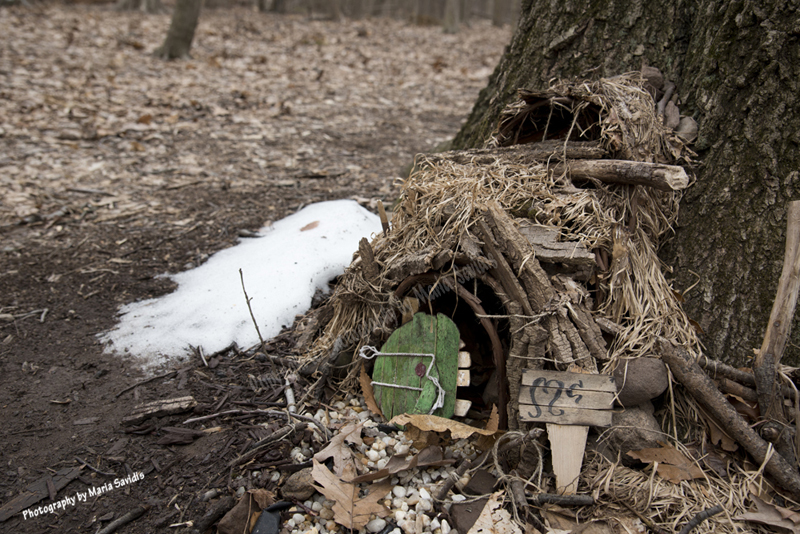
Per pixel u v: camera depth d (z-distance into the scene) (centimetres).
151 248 396
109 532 198
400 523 198
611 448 213
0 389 266
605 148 239
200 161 562
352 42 1305
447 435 232
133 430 242
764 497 198
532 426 212
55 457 230
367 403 246
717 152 246
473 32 1748
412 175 267
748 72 236
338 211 405
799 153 223
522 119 281
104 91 756
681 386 224
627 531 190
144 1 1603
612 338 222
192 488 215
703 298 242
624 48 294
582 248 214
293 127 678
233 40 1215
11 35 1054
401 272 239
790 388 212
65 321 318
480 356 261
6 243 401
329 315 283
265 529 195
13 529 201
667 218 255
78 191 486
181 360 286
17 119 633
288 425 236
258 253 364
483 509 198
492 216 217
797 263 202
